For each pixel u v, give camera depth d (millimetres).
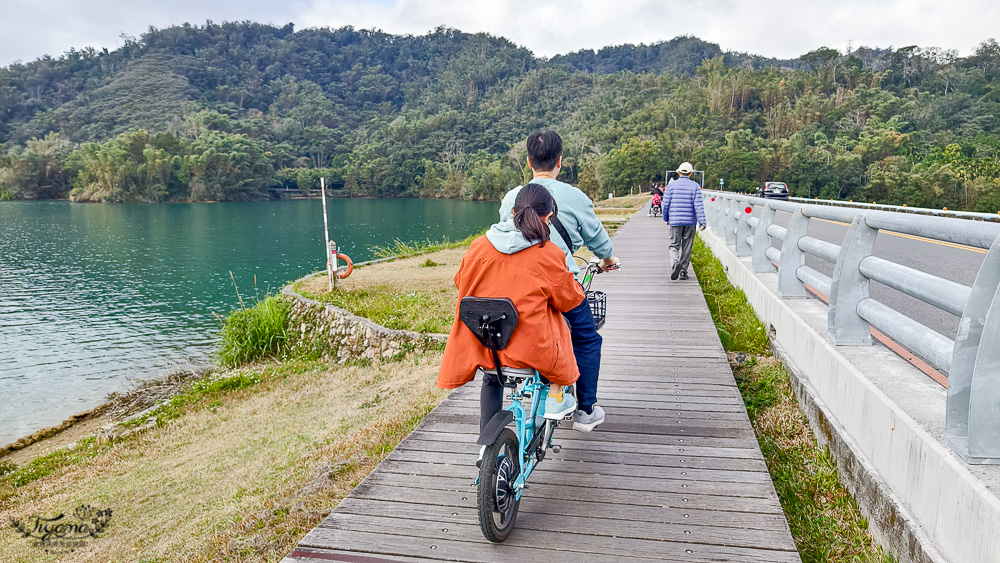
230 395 9977
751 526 2787
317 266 33938
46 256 39375
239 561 3543
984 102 130875
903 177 82875
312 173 154500
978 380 2223
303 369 10906
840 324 3877
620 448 3643
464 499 3107
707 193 20000
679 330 6406
